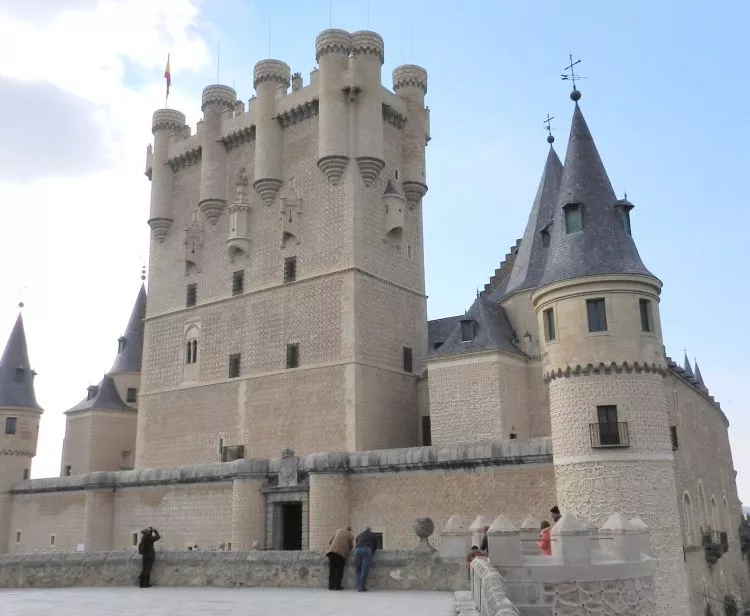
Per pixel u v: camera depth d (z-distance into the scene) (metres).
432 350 46.34
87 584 24.30
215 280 50.34
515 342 40.22
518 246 48.88
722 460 51.06
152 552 23.75
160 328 52.69
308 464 37.09
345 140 45.53
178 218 53.62
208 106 52.00
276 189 48.25
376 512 35.81
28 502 52.47
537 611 18.89
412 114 50.38
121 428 59.75
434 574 21.28
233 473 39.47
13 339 59.53
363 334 43.44
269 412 45.38
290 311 45.94
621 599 20.00
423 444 45.50
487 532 19.77
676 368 39.69
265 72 49.25
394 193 47.31
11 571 24.48
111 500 46.56
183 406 49.88
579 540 19.56
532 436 38.72
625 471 28.06
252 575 23.22
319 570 22.52
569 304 30.23
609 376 29.12
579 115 34.84
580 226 31.86
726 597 43.00
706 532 39.50
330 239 45.19
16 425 56.56
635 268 30.12
